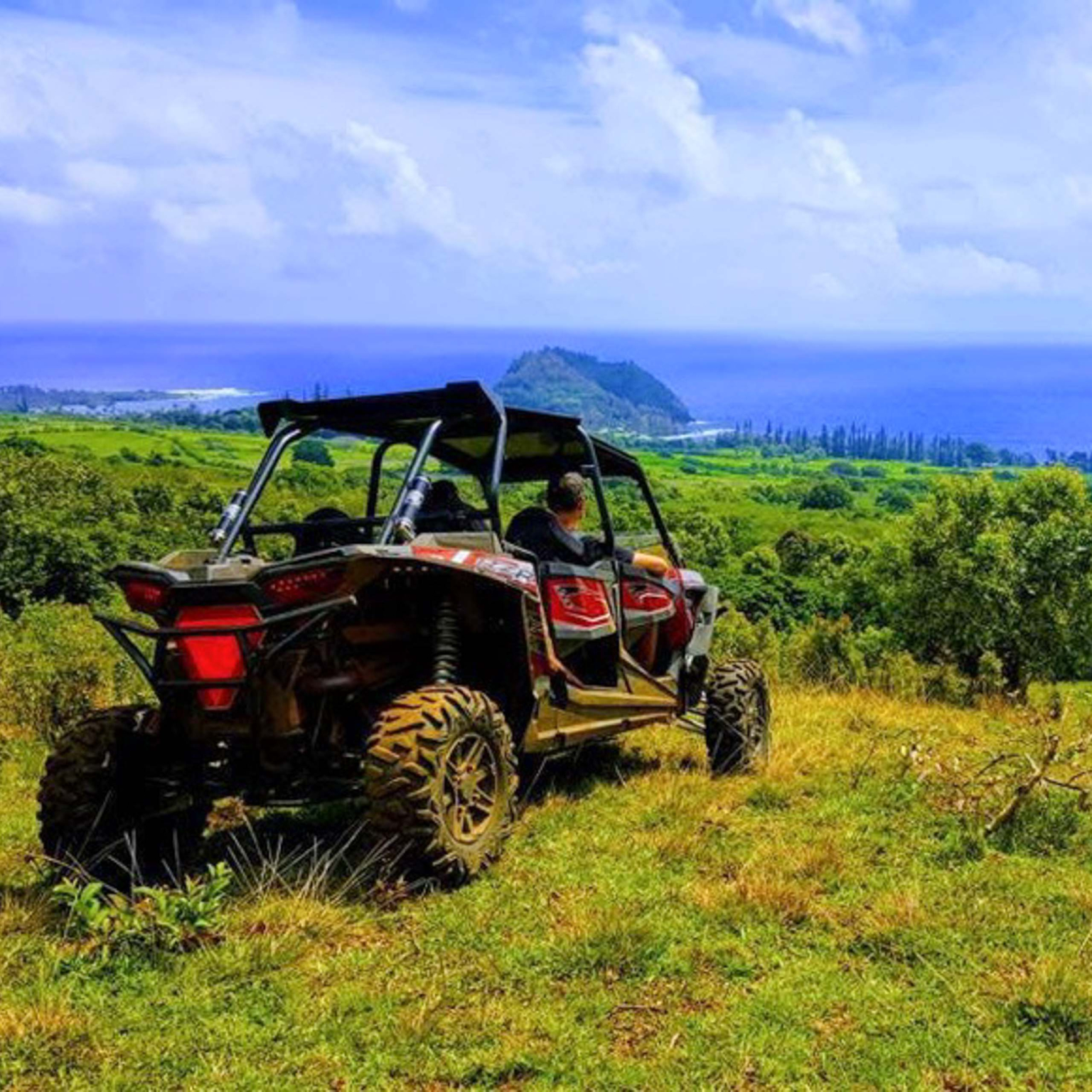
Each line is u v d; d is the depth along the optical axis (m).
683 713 8.05
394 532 5.48
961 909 4.98
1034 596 29.56
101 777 5.31
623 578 7.42
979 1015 3.93
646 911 4.90
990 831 6.10
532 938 4.58
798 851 5.72
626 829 6.22
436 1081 3.50
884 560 32.81
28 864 5.74
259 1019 3.87
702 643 8.26
